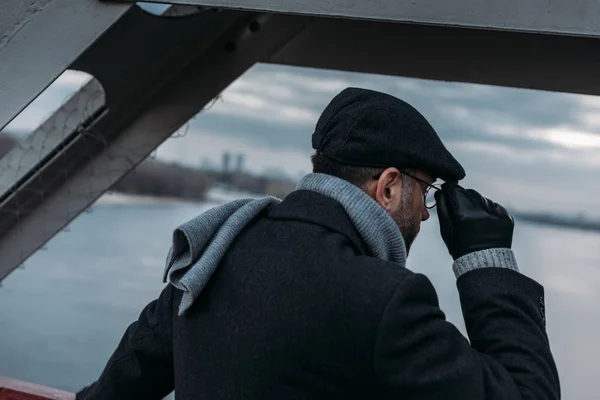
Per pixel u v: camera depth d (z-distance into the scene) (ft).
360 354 3.92
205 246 4.51
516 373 4.17
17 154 8.10
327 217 4.31
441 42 7.25
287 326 4.06
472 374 3.92
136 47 7.25
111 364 5.14
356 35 7.45
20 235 8.42
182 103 7.78
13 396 6.47
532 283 4.56
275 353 4.08
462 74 7.27
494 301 4.42
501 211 4.79
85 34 5.72
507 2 4.82
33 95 5.77
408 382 3.88
